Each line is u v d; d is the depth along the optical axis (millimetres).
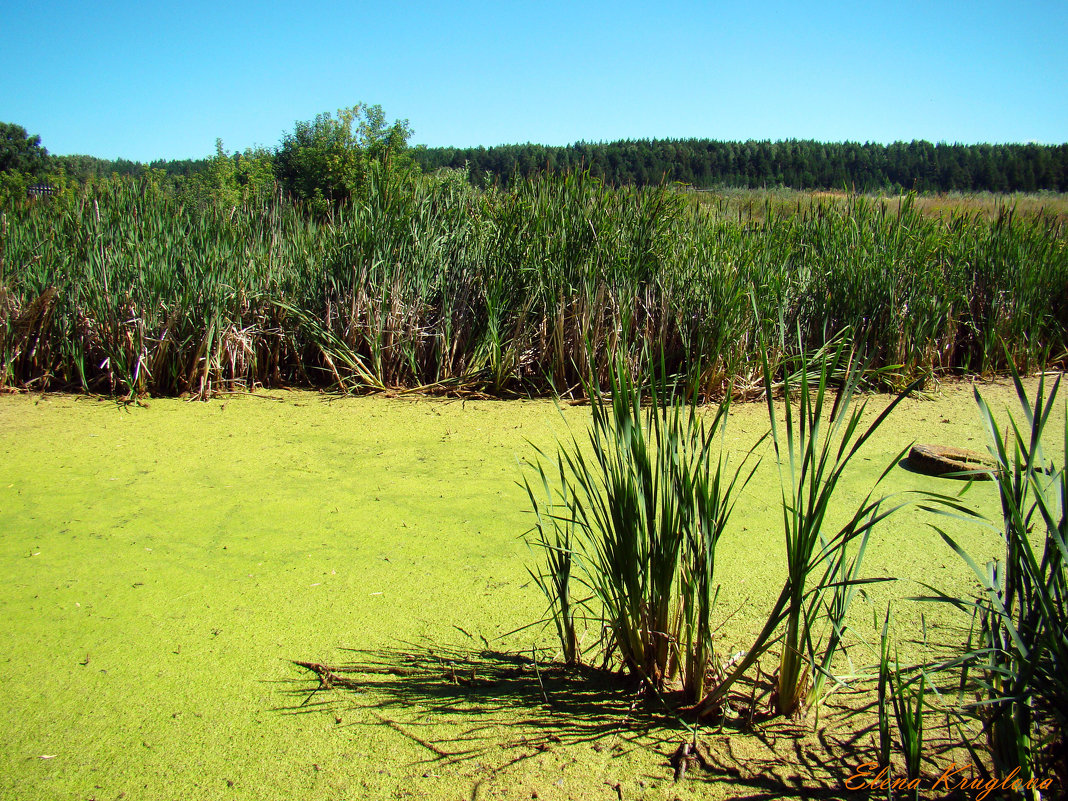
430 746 1646
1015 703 1421
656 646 1819
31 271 4691
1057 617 1415
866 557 2561
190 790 1523
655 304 4746
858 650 1981
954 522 2848
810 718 1731
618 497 1735
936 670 1517
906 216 5703
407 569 2492
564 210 4820
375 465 3473
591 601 2289
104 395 4531
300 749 1641
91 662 1961
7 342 4539
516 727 1707
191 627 2135
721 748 1633
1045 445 3760
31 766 1585
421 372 4973
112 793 1513
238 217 5328
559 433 3938
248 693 1843
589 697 1831
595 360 4629
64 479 3229
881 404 4629
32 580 2381
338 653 2020
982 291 5605
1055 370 5652
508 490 3178
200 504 3004
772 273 4812
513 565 2523
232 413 4258
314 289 4973
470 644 2066
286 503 3027
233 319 4746
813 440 1547
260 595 2316
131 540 2678
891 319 4941
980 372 5527
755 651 1646
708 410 4395
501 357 4734
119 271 4605
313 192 18109
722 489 3215
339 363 4949
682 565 1785
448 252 5008
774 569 2484
